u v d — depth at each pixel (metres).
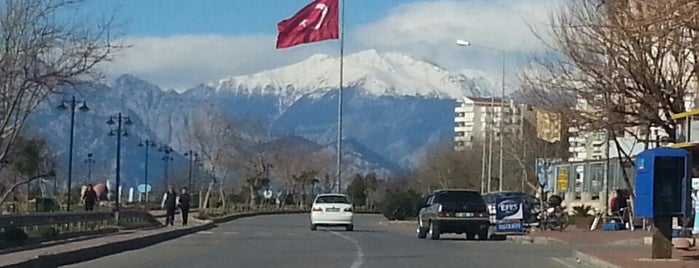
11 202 63.03
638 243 40.28
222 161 112.38
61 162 108.88
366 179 134.88
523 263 30.06
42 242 34.03
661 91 36.69
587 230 51.16
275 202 122.94
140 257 31.78
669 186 28.55
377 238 45.97
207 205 99.38
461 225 45.00
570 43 51.22
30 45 44.69
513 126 90.88
